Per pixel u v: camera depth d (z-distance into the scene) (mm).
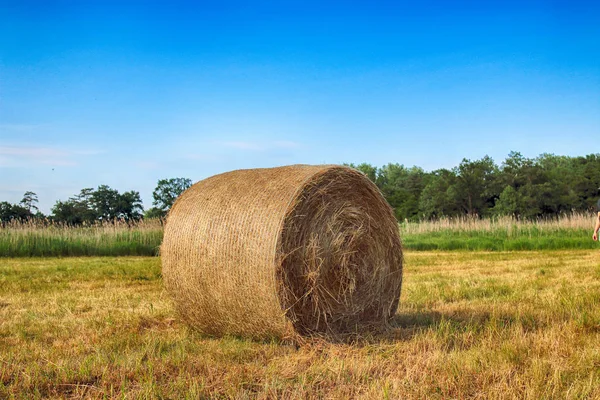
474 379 4715
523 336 6012
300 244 6191
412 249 22422
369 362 5242
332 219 6512
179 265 6598
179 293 6676
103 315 7660
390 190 65562
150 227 22266
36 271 13367
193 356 5480
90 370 4918
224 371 5066
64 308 8164
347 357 5555
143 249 20859
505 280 10969
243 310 6152
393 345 5914
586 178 50438
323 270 6375
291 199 6023
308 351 5844
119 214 44719
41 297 9273
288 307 5965
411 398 4316
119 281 11445
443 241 22906
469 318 7238
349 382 4719
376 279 7004
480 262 15211
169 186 47562
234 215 6230
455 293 9352
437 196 51438
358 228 6793
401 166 82500
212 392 4484
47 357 5422
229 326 6422
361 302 6816
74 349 5750
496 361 5145
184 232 6578
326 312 6430
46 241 20125
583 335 6059
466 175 50219
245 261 6020
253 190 6371
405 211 56219
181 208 6832
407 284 10539
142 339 6191
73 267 14375
